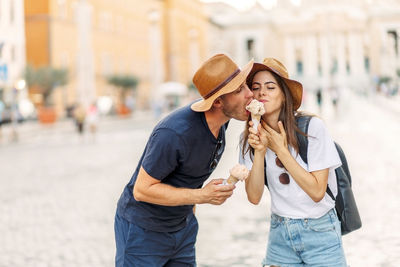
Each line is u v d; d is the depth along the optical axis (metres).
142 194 2.52
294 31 105.50
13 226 6.62
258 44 97.88
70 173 11.45
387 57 88.25
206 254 5.14
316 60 104.19
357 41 102.25
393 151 12.58
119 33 49.69
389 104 40.81
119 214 2.77
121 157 14.39
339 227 2.75
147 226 2.65
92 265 4.94
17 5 33.91
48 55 38.03
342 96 45.97
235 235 5.81
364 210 6.67
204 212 7.09
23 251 5.46
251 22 97.50
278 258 2.81
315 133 2.59
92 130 20.58
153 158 2.47
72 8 41.00
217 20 90.81
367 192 7.79
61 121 34.12
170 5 62.28
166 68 62.44
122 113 40.47
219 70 2.40
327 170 2.59
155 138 2.48
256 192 2.72
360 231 5.70
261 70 2.63
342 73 97.62
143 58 55.47
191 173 2.59
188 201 2.45
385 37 89.94
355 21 101.62
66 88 39.00
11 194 9.01
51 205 7.91
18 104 30.89
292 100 2.63
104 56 46.75
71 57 40.62
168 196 2.46
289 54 106.25
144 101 54.56
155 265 2.71
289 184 2.68
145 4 56.25
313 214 2.68
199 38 73.94
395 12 89.31
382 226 5.82
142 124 32.25
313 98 59.66
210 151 2.56
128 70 51.75
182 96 48.91
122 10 50.47
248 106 2.45
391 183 8.37
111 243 5.70
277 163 2.68
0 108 29.09
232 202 7.70
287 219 2.72
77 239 5.89
